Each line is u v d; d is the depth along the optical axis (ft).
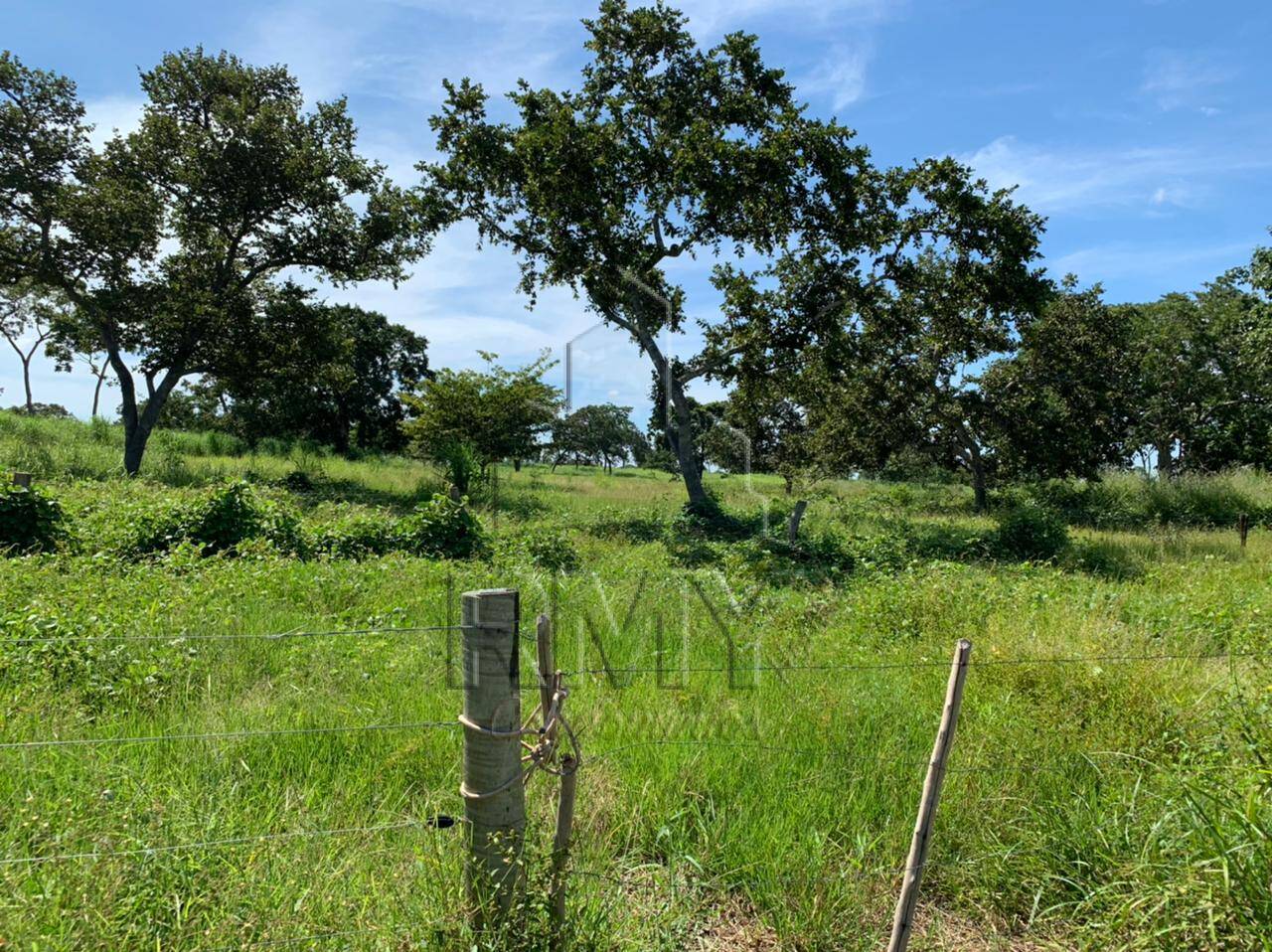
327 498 65.31
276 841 9.29
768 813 11.28
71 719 13.03
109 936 7.47
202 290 70.49
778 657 18.11
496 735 7.54
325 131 73.92
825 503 74.38
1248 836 8.77
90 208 63.87
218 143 69.41
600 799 10.98
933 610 23.97
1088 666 15.51
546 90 59.88
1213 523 67.00
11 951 7.09
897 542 44.42
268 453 105.70
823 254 58.75
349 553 35.78
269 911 8.07
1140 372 98.17
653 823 11.00
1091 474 81.97
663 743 12.92
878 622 23.71
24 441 74.54
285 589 23.66
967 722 14.12
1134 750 12.72
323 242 73.72
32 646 15.75
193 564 26.45
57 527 30.96
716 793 11.84
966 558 46.37
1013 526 49.83
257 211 72.08
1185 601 25.46
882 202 57.88
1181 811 9.99
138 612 19.27
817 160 55.57
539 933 7.80
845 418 80.23
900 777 12.17
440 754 12.30
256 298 76.38
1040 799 11.48
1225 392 107.86
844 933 9.10
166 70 69.10
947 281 59.77
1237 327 103.04
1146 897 8.76
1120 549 48.60
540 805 10.11
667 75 58.59
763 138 56.90
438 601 22.93
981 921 9.78
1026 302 57.21
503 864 7.68
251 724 13.20
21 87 62.90
